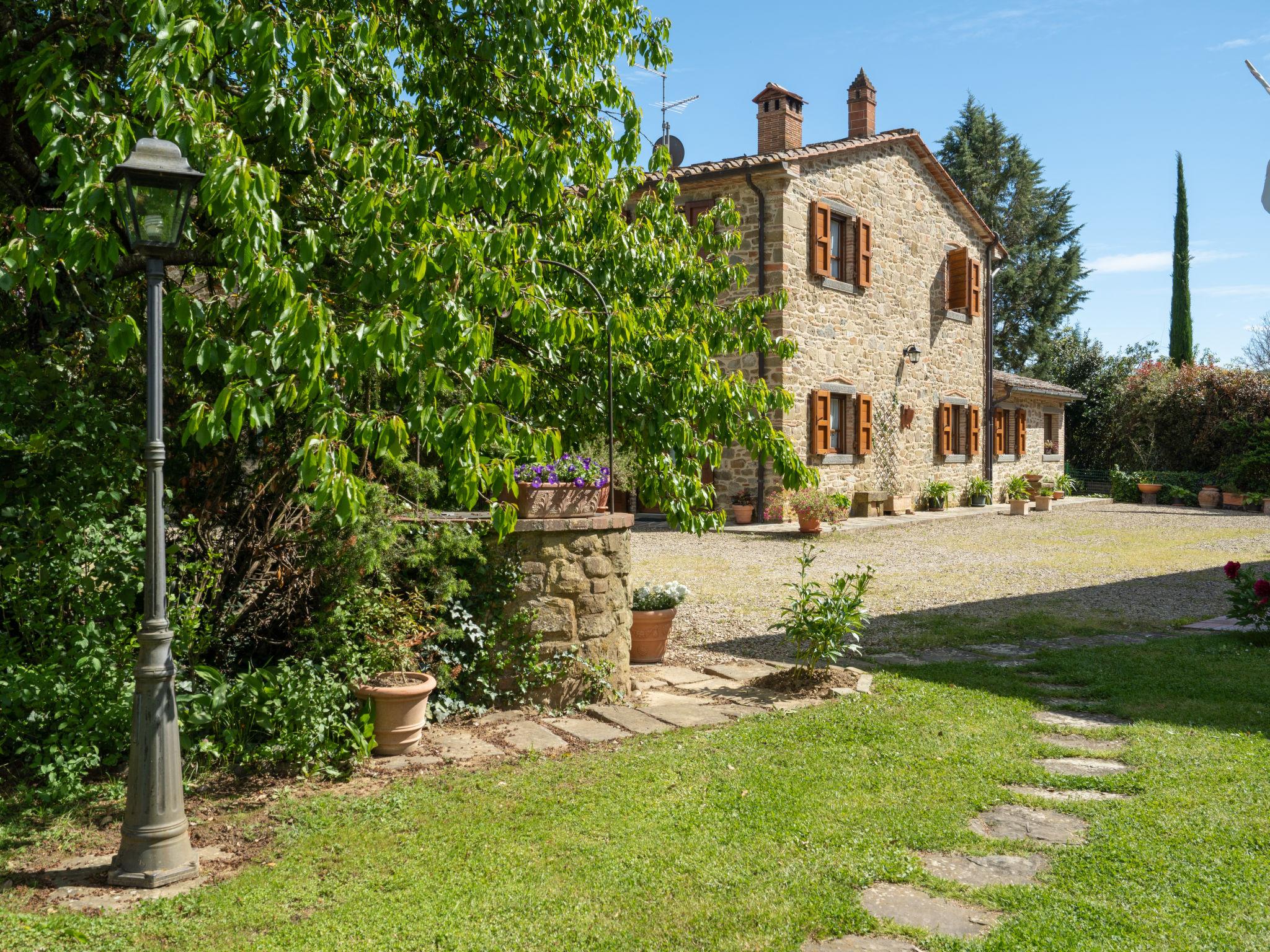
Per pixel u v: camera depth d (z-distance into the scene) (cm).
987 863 341
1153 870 328
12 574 402
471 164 425
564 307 480
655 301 645
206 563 480
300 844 356
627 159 595
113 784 412
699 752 468
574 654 560
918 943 281
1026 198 3703
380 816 383
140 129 404
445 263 368
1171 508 2430
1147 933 282
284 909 304
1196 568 1245
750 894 313
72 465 420
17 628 433
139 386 470
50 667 405
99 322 480
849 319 1822
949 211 2225
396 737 462
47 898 314
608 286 596
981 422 2400
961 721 530
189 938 285
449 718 524
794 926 291
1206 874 324
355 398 505
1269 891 309
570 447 630
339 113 415
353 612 480
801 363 1667
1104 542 1559
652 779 427
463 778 430
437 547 511
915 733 504
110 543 432
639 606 696
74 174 355
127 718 418
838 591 634
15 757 427
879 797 404
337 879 325
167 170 313
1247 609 771
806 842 355
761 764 450
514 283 392
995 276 3644
